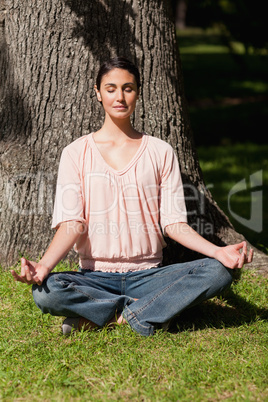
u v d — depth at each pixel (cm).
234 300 491
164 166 444
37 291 407
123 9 532
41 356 391
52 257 409
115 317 426
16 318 448
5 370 378
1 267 533
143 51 538
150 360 387
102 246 430
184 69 2577
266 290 512
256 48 1254
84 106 534
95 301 414
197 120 1600
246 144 1309
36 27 532
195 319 453
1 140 550
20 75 542
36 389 356
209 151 1227
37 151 538
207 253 418
